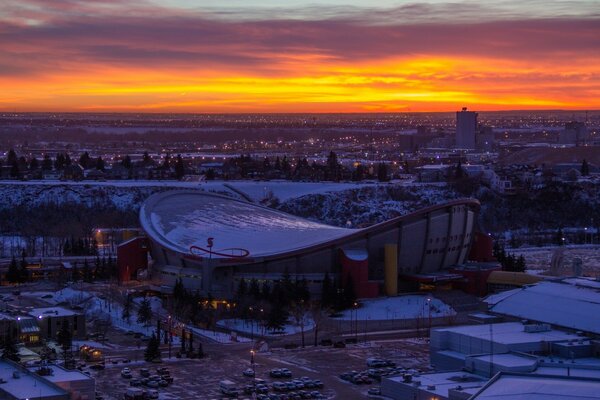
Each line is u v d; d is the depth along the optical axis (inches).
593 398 5949.8
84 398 7465.6
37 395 7209.6
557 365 7844.5
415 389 7716.5
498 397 6107.3
